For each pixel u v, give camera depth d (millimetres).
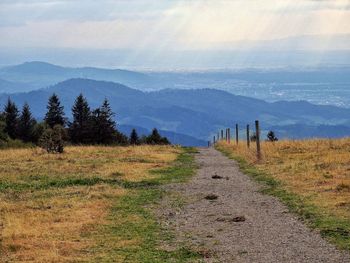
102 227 15148
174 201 19531
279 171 25797
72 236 14055
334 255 11727
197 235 14156
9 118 75750
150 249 12750
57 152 39656
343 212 15781
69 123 77062
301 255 11852
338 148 34375
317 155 31203
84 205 18453
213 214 16922
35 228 14859
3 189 22328
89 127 75250
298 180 22453
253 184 23250
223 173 27828
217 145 55875
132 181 24547
